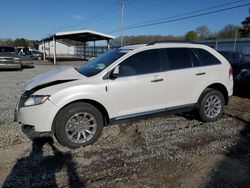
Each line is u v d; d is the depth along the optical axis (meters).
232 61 13.52
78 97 4.30
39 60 39.09
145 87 4.84
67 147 4.41
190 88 5.37
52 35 29.88
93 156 4.10
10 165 3.79
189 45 5.51
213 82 5.65
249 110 6.81
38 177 3.47
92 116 4.48
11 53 19.08
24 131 5.09
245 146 4.49
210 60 5.69
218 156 4.10
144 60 4.92
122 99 4.68
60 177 3.48
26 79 13.82
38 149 4.33
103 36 31.72
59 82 4.40
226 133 5.10
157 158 4.02
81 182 3.36
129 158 4.03
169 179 3.44
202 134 5.03
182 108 5.38
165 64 5.11
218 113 5.84
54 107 4.18
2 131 5.12
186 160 3.96
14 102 7.81
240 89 8.28
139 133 5.06
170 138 4.82
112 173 3.59
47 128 4.21
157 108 5.07
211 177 3.48
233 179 3.44
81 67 5.35
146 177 3.48
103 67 4.70
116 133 5.07
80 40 39.75
